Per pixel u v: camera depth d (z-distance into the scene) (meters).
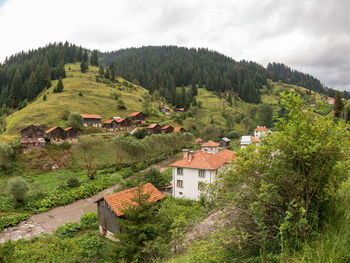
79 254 18.81
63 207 34.72
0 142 59.09
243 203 6.75
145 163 59.22
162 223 14.50
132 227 13.73
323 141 5.43
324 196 6.09
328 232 5.38
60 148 61.06
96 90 129.25
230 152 39.50
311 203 6.13
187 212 17.41
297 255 5.11
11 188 32.81
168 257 10.55
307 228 5.43
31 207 33.25
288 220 5.92
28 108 95.44
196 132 108.25
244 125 123.25
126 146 54.25
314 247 5.07
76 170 53.56
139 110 116.88
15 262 10.80
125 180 45.12
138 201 15.19
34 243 21.11
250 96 189.88
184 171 31.17
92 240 21.77
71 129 67.50
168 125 98.50
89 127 83.88
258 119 126.38
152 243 12.68
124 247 13.56
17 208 32.84
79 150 61.12
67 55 199.12
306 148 5.42
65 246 19.73
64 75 148.50
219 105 163.62
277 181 6.25
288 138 6.03
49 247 19.08
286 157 6.25
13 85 120.75
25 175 48.12
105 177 48.31
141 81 199.00
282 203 6.41
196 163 30.53
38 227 28.00
